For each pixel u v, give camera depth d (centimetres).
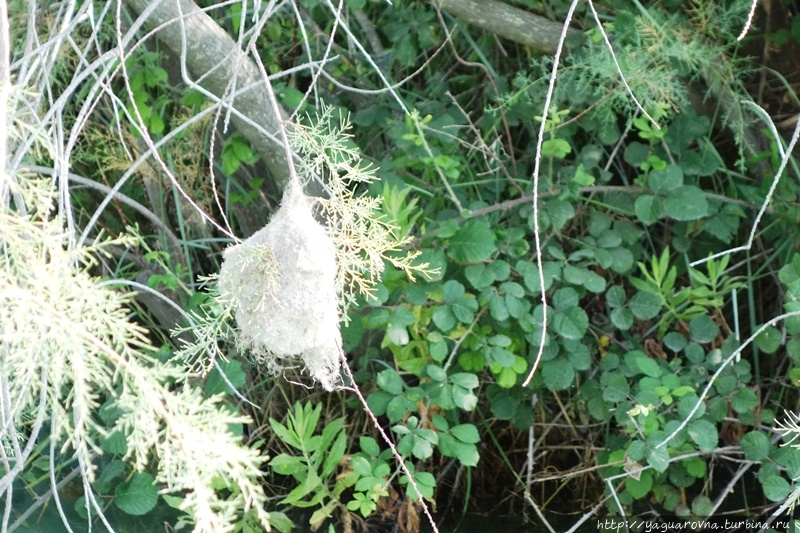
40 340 246
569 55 309
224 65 290
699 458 301
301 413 298
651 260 310
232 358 310
